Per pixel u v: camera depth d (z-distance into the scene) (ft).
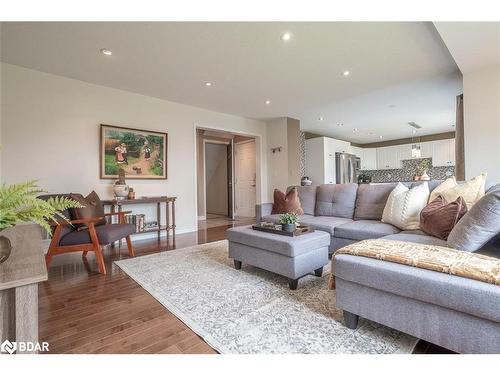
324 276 7.80
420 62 10.39
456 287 3.61
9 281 2.79
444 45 9.07
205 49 9.19
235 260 8.50
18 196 3.14
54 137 11.12
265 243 7.36
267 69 10.91
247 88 13.06
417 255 4.44
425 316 3.98
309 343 4.56
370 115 18.53
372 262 4.58
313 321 5.28
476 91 9.83
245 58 9.90
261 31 8.11
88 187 11.94
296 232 7.55
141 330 5.09
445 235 6.15
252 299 6.30
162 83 12.28
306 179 16.97
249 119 19.22
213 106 16.05
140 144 13.57
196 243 12.48
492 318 3.36
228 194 23.70
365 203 10.18
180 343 4.66
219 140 22.75
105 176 12.35
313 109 16.93
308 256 7.18
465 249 4.93
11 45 8.79
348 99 14.97
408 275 4.06
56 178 11.12
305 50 9.34
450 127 22.39
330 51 9.45
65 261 9.64
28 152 10.52
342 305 5.00
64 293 6.84
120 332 5.02
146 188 13.89
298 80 12.12
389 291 4.31
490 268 3.70
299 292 6.68
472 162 9.94
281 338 4.72
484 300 3.40
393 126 21.97
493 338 3.43
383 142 28.71
